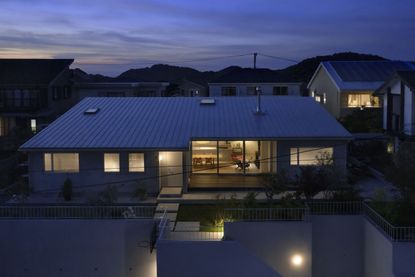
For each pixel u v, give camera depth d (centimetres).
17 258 1806
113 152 2203
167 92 5812
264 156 2466
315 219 1805
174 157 2242
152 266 1781
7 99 4006
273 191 1959
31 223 1794
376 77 3812
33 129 3603
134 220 1781
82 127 2414
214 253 1616
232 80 4619
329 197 1920
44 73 4103
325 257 1812
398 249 1543
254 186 2244
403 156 1808
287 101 2792
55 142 2236
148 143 2206
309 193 1911
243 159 2445
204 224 1872
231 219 1750
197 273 1619
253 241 1722
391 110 2828
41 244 1798
